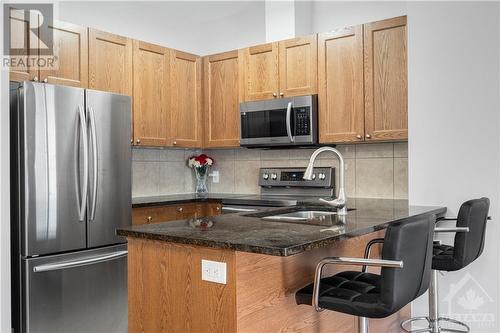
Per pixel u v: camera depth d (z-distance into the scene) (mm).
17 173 2646
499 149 2752
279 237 1642
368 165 3729
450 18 2910
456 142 2883
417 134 3016
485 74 2795
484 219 2441
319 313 2057
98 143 2984
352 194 3805
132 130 3678
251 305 1645
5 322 2475
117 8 3986
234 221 2146
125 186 3160
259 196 4082
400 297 1571
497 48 2758
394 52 3268
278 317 1785
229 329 1598
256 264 1676
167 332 1795
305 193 3996
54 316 2719
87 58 3369
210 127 4277
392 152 3607
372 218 2262
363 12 3773
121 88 3611
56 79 3158
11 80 2893
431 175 2965
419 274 1687
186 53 4195
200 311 1687
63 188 2770
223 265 1614
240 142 4039
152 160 4293
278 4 3961
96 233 2955
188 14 4547
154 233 1764
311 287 1795
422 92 3000
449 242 2883
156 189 4320
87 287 2895
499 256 2738
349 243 2299
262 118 3895
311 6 4070
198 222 2115
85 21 3736
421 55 3006
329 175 3822
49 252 2701
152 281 1848
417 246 1646
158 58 3928
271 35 4016
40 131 2672
